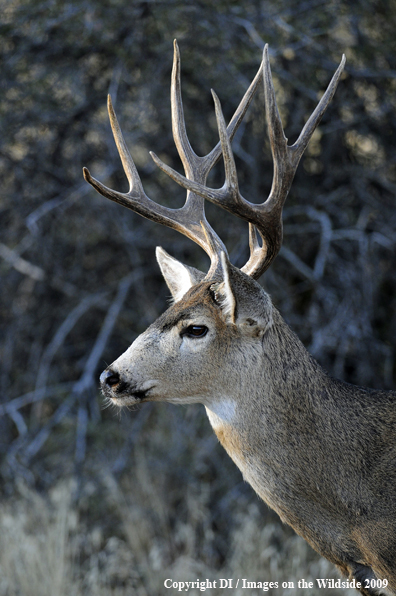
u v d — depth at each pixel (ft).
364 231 100.07
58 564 73.77
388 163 102.83
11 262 99.50
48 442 98.53
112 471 90.43
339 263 98.27
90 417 100.73
